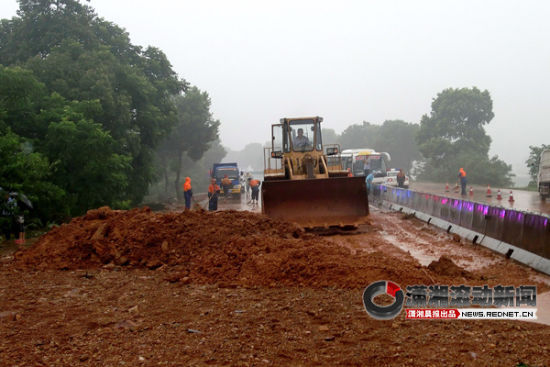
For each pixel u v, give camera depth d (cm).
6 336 568
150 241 1083
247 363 479
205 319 627
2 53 3164
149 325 604
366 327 584
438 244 1257
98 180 2153
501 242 1119
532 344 518
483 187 4888
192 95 5441
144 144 3209
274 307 677
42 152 1958
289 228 1227
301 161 1792
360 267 836
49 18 3155
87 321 627
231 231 1138
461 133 6719
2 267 1037
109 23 3459
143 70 3506
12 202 1552
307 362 479
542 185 2650
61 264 1028
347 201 1526
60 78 2552
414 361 475
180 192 6009
